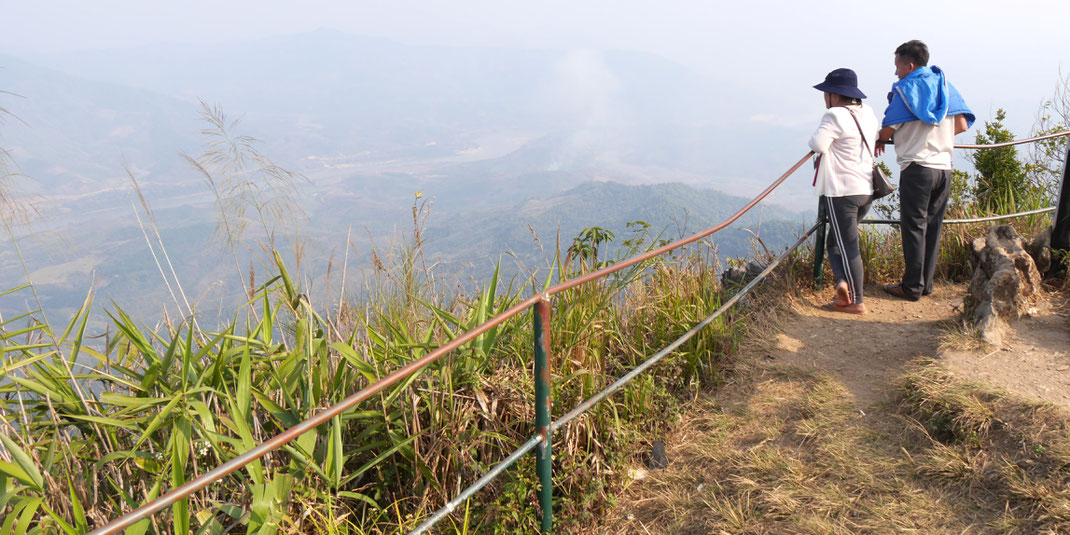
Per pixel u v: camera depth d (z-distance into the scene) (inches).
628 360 152.3
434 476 105.1
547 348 95.0
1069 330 142.2
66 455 92.1
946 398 118.1
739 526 103.3
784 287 195.9
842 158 176.1
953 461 105.9
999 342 139.4
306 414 98.2
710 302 163.8
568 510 110.0
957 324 159.5
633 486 121.7
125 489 96.3
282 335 111.3
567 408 121.3
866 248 216.2
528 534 104.3
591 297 144.6
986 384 120.9
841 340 167.0
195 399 95.5
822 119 176.9
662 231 172.1
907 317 179.8
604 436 124.3
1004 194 252.7
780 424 129.9
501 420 117.0
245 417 87.4
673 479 120.9
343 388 109.3
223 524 94.5
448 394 107.7
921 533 94.8
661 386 140.1
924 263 193.3
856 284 180.7
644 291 164.6
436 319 118.0
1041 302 155.7
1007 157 255.3
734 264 212.5
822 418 127.3
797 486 109.2
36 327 93.9
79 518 78.1
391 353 113.4
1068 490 93.0
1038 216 223.9
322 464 99.8
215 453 97.0
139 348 98.6
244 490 93.1
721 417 136.1
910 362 142.9
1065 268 167.3
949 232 220.1
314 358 103.3
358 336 122.0
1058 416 106.5
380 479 110.0
